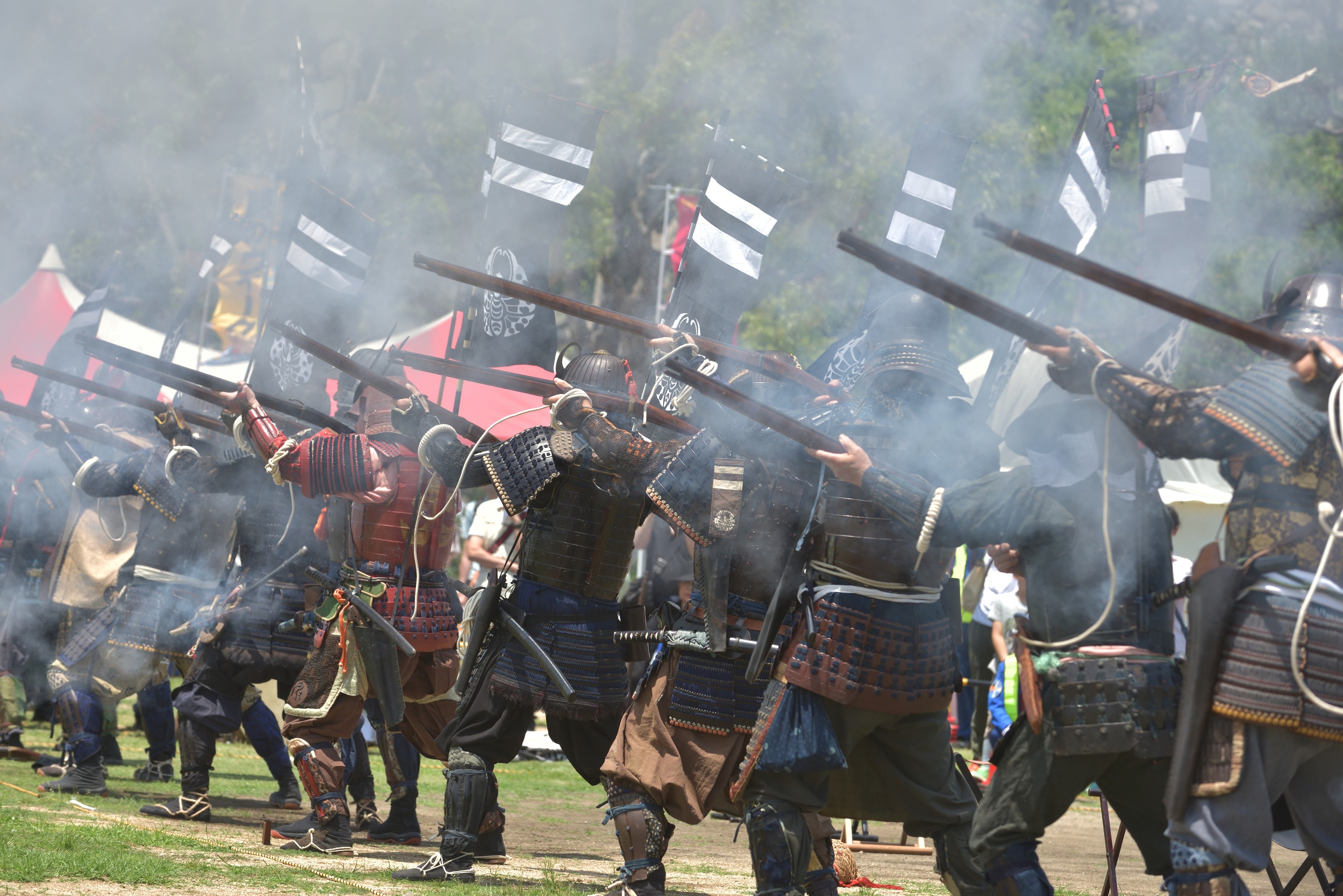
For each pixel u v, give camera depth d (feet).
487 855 63.21
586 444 55.57
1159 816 40.47
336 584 63.82
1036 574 39.65
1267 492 35.22
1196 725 34.47
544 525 56.08
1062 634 39.14
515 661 55.88
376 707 69.36
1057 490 39.04
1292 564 34.47
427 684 65.26
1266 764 34.50
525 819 84.17
